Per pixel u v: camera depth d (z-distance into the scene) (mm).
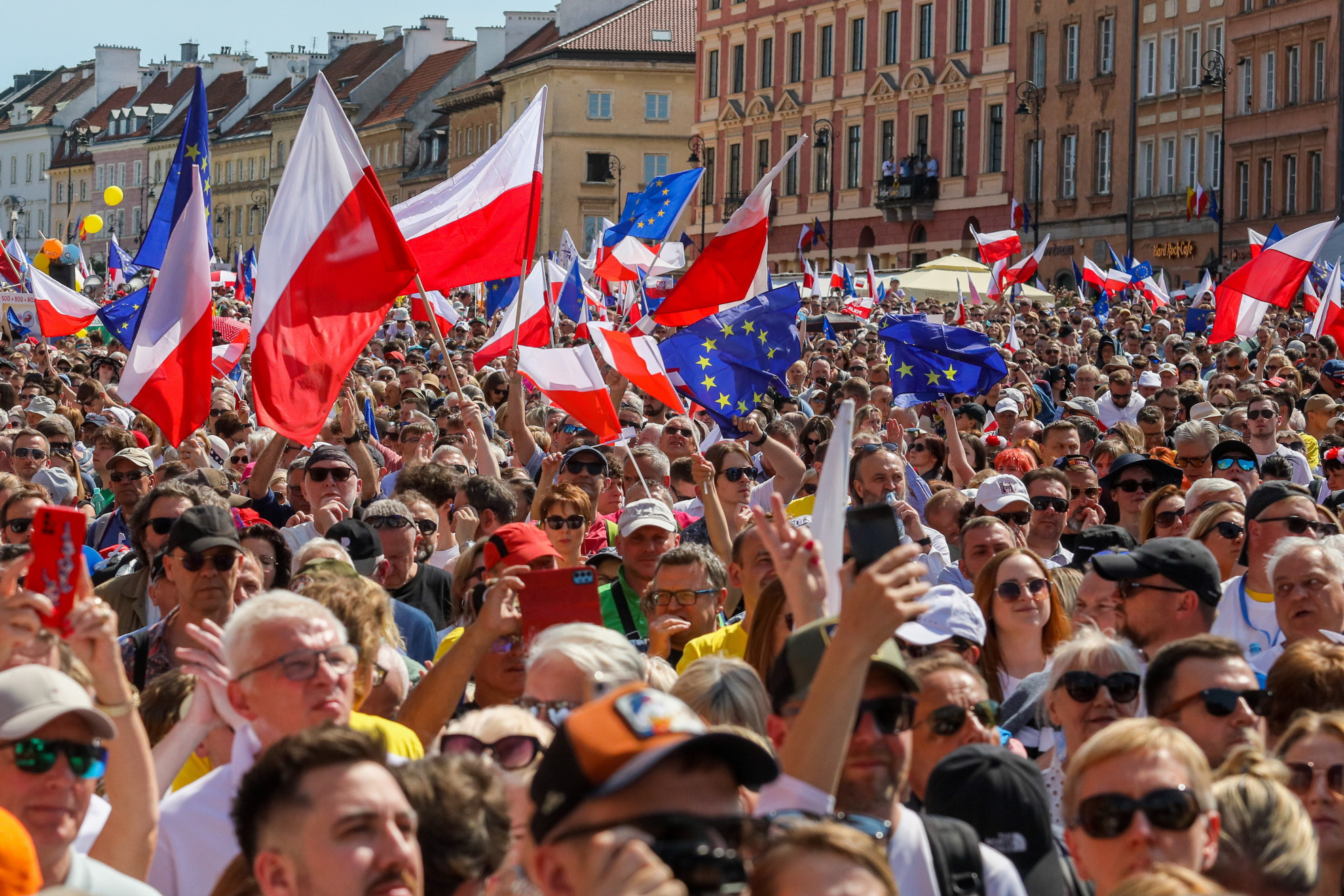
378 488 13078
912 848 4730
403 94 122125
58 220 156500
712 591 8367
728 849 3426
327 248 11070
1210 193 65312
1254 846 4656
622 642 5930
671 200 26328
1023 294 50219
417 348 30531
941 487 11727
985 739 5871
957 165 76750
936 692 5859
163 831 5414
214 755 5965
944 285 48906
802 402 19078
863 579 4391
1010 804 5109
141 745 5020
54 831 4590
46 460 13578
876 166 80750
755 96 87812
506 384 19344
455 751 5289
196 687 5672
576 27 103562
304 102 124312
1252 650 8531
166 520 9102
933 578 9977
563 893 3502
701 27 91875
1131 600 7543
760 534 5070
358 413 15156
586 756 3432
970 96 75875
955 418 16594
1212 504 9344
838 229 82875
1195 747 4754
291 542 10672
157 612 9109
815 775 4309
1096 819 4676
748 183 88688
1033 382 22891
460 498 11086
